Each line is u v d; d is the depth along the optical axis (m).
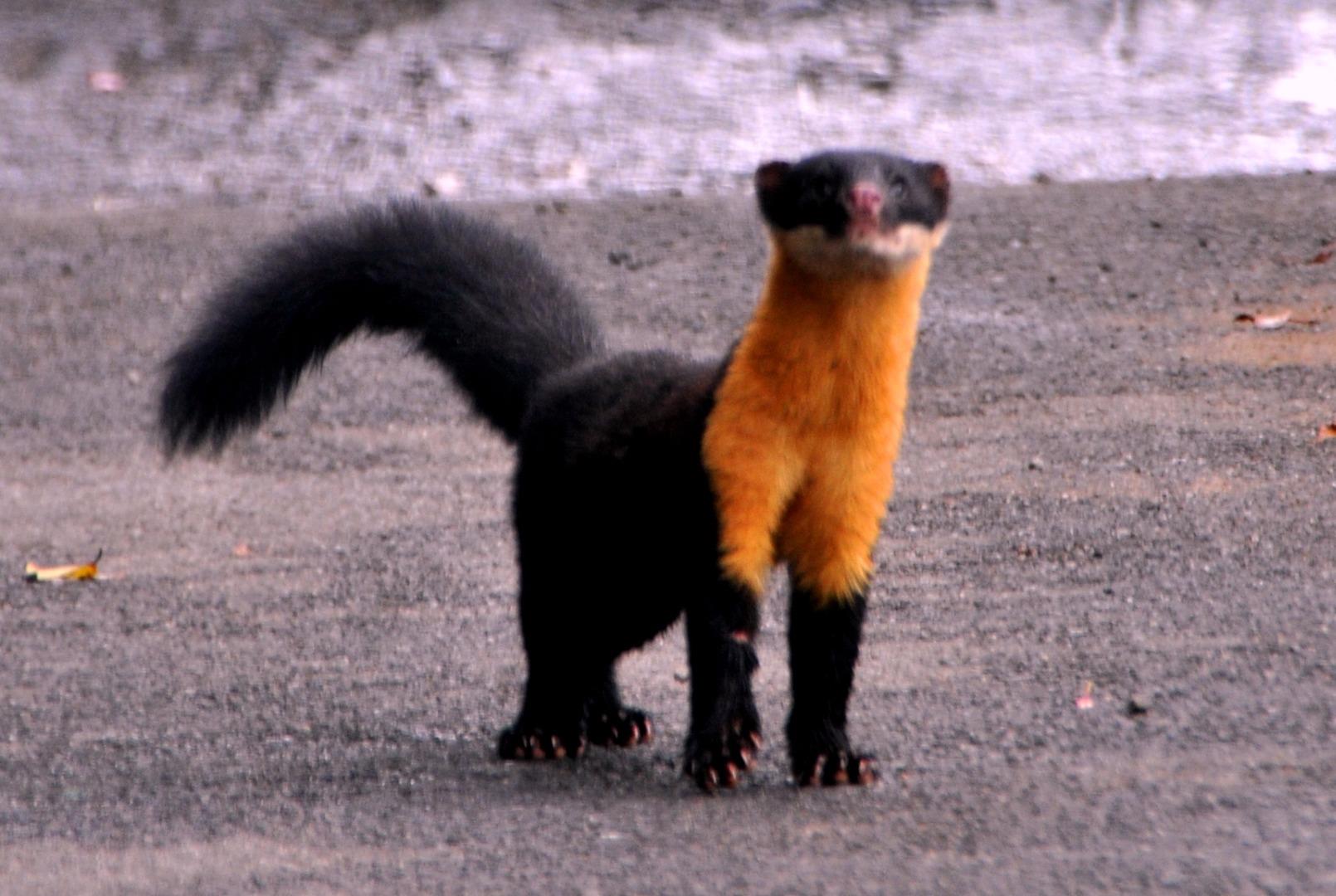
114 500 14.54
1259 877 7.12
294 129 27.31
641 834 7.95
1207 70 28.55
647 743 9.62
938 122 26.69
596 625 9.37
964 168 24.45
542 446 9.29
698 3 32.28
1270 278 18.59
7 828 8.36
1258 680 9.67
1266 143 25.14
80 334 18.83
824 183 8.30
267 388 11.27
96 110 28.69
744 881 7.29
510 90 28.55
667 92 28.19
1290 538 12.08
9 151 26.91
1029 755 8.79
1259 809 7.89
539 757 9.30
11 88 30.05
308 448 15.58
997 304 18.17
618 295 19.02
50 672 10.90
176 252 21.69
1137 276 18.91
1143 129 25.92
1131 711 9.32
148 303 19.80
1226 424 14.52
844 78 28.73
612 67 29.45
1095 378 15.89
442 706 10.16
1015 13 31.66
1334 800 7.97
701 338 17.48
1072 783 8.34
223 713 10.10
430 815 8.35
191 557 13.20
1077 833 7.70
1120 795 8.14
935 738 9.10
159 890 7.48
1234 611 10.81
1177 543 12.09
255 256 11.52
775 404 8.38
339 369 17.41
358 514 13.95
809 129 26.53
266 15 32.53
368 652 11.10
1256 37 29.97
